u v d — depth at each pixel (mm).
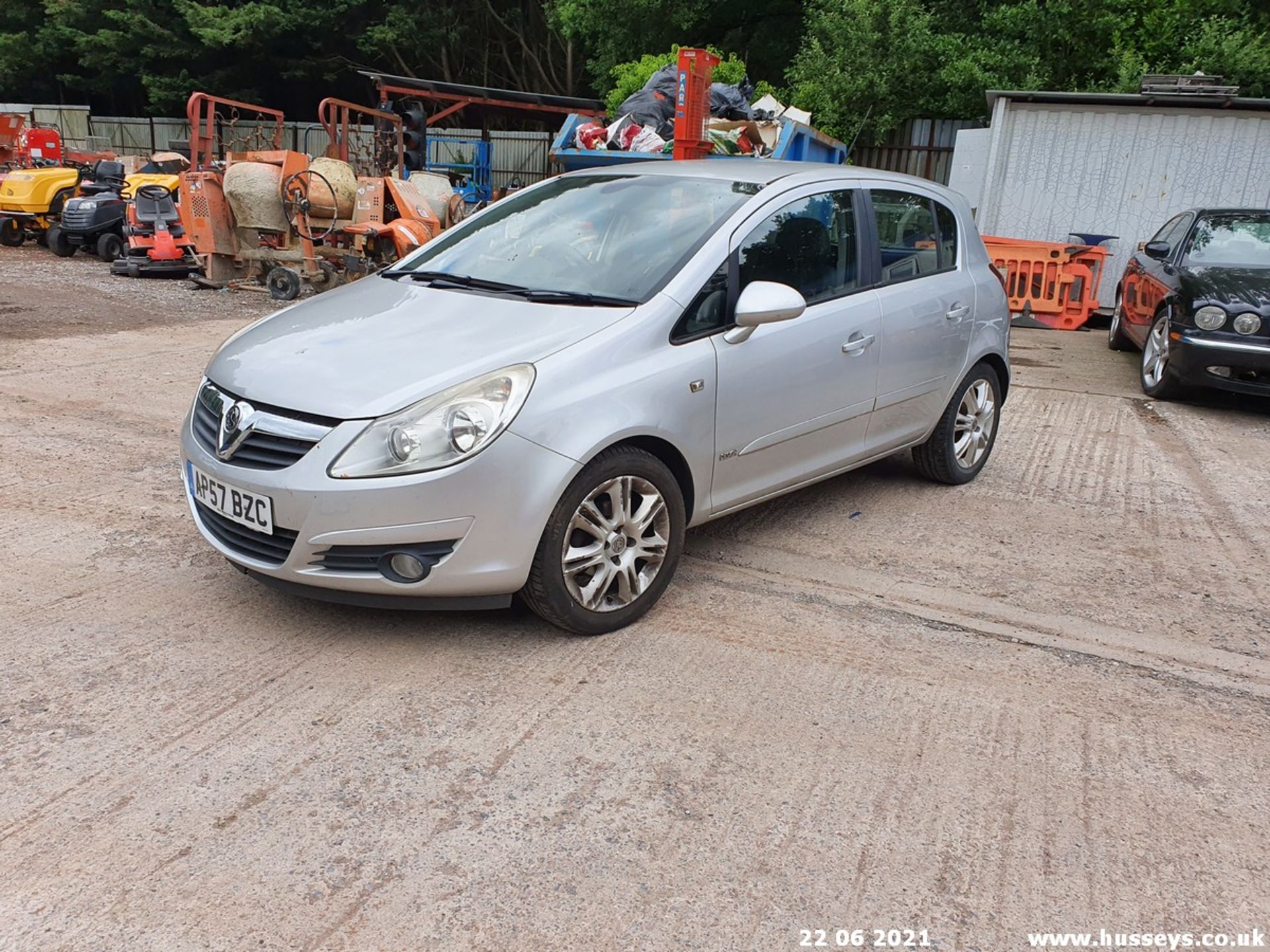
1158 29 15008
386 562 3191
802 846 2568
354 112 31219
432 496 3117
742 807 2715
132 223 13523
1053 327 12461
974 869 2518
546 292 3906
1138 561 4691
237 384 3412
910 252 5004
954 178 13992
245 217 11953
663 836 2582
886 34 15398
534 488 3246
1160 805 2822
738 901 2369
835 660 3557
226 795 2656
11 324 9359
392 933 2223
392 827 2566
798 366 4164
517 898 2344
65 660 3291
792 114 10711
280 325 3861
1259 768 3031
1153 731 3209
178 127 28422
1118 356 10578
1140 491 5801
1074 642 3812
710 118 9914
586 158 9617
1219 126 12258
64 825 2514
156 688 3154
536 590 3404
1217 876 2541
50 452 5457
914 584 4281
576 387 3348
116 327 9508
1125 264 12930
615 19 19359
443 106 16562
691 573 4273
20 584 3836
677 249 3945
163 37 27766
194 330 9547
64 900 2268
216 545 3496
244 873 2381
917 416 5117
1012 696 3379
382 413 3133
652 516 3668
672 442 3645
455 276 4184
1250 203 12352
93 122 29938
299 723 3000
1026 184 13203
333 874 2393
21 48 30766
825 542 4730
